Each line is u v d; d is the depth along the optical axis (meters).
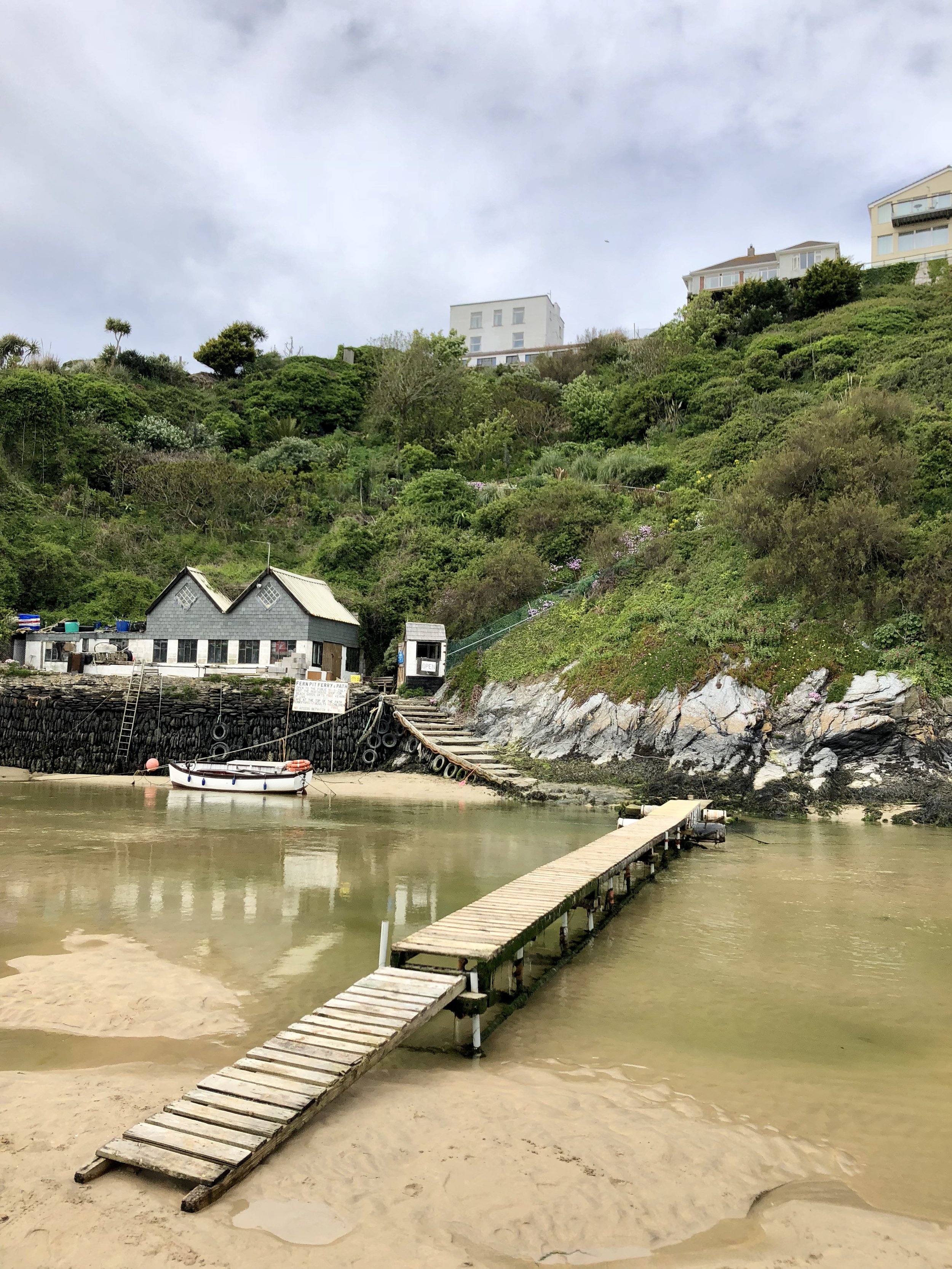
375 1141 6.43
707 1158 6.33
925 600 26.97
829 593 28.77
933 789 23.58
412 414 63.41
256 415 68.12
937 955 11.64
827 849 19.55
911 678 25.11
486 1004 8.84
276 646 36.94
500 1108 7.10
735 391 53.53
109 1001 9.41
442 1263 5.02
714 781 25.77
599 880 13.47
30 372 57.19
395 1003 8.38
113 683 34.91
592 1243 5.27
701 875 16.92
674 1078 7.85
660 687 28.47
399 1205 5.59
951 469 32.62
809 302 64.12
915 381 43.81
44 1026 8.73
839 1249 5.26
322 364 76.94
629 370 64.94
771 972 10.95
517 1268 5.00
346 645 40.41
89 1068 7.75
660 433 54.59
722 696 27.09
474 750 31.12
